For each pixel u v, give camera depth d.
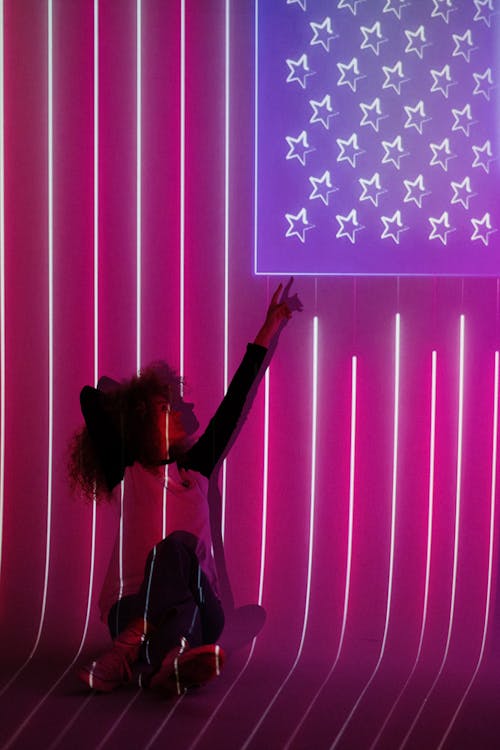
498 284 2.45
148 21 2.51
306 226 2.47
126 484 2.26
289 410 2.53
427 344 2.47
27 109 2.56
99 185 2.55
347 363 2.50
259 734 1.74
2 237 2.59
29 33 2.55
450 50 2.42
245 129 2.50
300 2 2.45
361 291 2.49
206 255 2.53
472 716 1.85
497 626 2.47
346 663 2.23
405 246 2.45
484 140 2.42
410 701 1.94
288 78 2.46
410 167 2.44
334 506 2.53
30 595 2.61
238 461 2.55
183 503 2.24
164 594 2.00
